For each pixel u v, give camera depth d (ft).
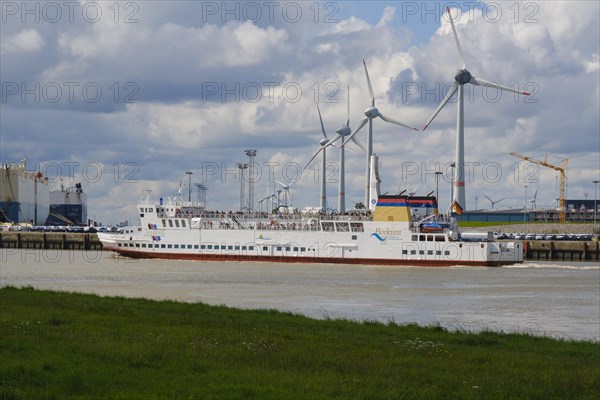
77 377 208.13
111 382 206.90
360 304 570.87
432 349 292.81
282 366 243.40
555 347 330.34
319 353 270.05
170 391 199.21
